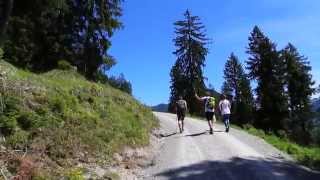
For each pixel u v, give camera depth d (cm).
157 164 1700
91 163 1512
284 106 6506
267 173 1648
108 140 1733
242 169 1677
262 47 6894
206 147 2023
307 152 2358
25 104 1591
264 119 6494
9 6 2183
